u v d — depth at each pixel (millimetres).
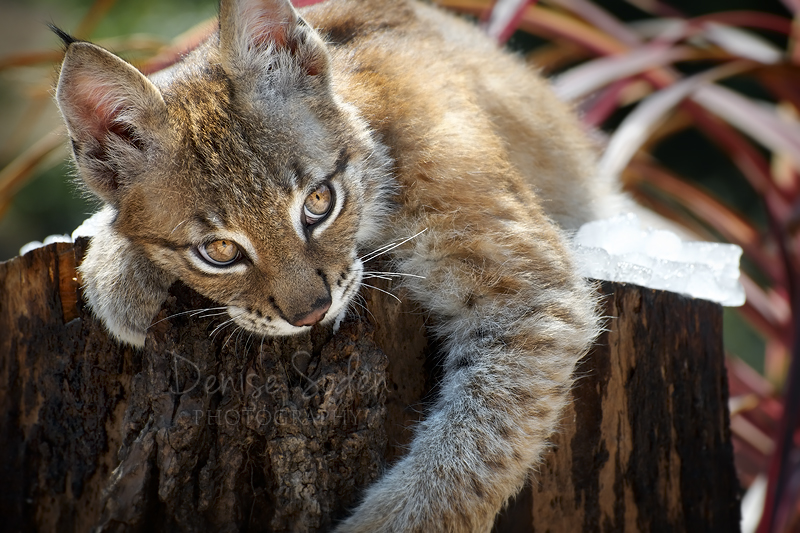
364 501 1668
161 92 1682
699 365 1763
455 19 1913
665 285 1754
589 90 1984
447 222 1716
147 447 1645
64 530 1717
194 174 1661
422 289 1716
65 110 1660
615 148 1968
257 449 1658
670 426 1755
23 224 3838
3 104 4219
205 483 1653
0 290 1723
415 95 1736
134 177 1672
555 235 1737
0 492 1721
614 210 1916
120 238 1698
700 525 1772
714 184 3635
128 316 1713
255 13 1680
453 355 1716
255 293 1670
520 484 1698
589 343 1716
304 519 1653
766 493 1863
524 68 1880
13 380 1723
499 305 1709
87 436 1717
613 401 1734
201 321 1674
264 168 1660
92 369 1716
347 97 1715
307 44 1688
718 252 1784
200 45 1777
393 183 1725
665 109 1982
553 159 1833
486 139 1739
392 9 1822
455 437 1688
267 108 1672
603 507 1738
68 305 1723
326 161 1680
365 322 1671
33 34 4754
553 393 1700
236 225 1661
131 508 1643
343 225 1690
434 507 1674
